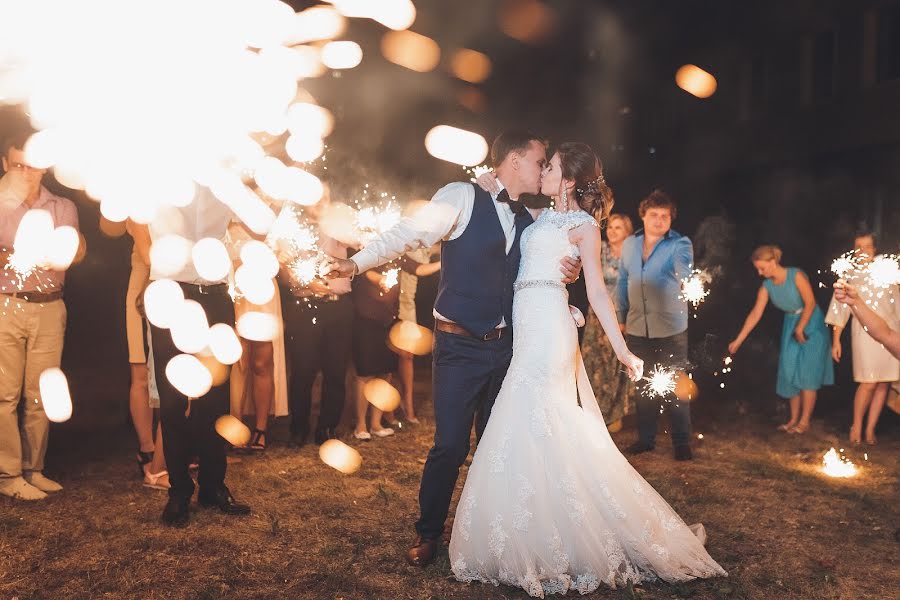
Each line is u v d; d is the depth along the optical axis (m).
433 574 3.69
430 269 6.71
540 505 3.49
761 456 6.10
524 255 3.84
